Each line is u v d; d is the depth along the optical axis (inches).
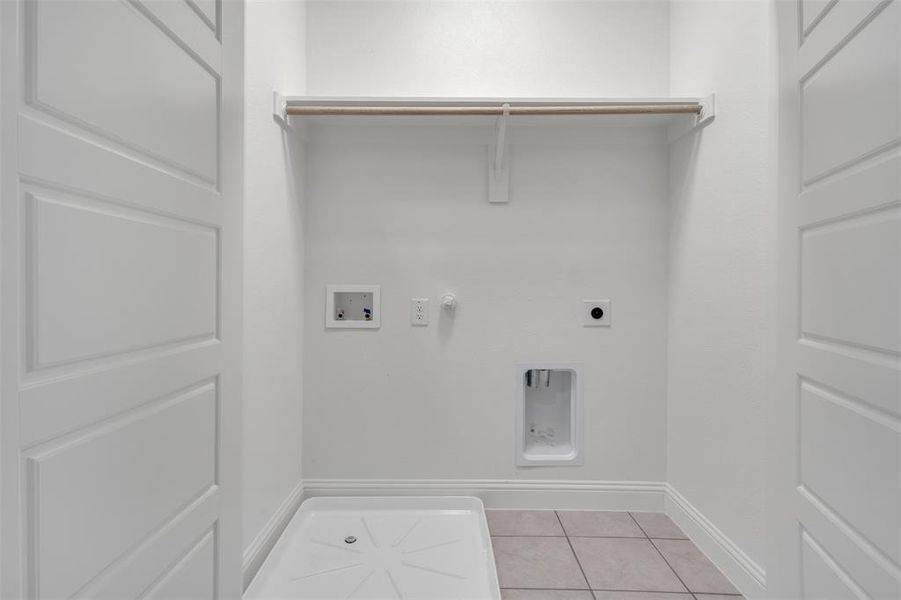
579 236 79.7
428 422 79.8
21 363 21.1
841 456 37.3
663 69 81.0
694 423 69.7
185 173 34.5
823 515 39.4
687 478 71.9
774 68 50.9
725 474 61.4
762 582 53.1
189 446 35.4
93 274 25.3
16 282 21.0
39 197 22.0
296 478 76.0
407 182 79.7
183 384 34.2
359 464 79.6
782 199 45.4
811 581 41.4
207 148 37.6
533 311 79.9
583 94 81.6
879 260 33.2
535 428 84.0
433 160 79.8
